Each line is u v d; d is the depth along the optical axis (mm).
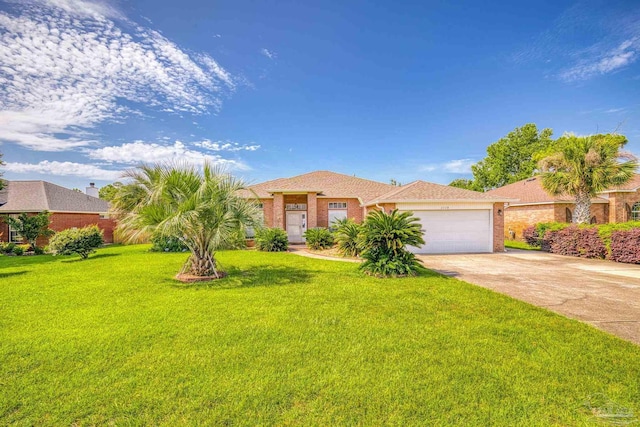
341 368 3771
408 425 2777
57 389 3346
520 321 5402
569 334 4797
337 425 2779
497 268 11141
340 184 23484
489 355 4094
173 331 5004
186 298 7082
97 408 3031
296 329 5066
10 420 2857
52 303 6742
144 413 2955
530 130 35438
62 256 16391
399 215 10188
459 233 15938
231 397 3189
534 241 18000
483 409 2994
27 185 23188
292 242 21812
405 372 3666
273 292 7543
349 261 12891
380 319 5539
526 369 3730
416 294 7250
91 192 27328
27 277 9914
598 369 3730
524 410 2979
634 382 3447
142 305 6543
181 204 8961
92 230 15539
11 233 20922
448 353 4160
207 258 9547
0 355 4156
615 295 7277
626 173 14812
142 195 9812
